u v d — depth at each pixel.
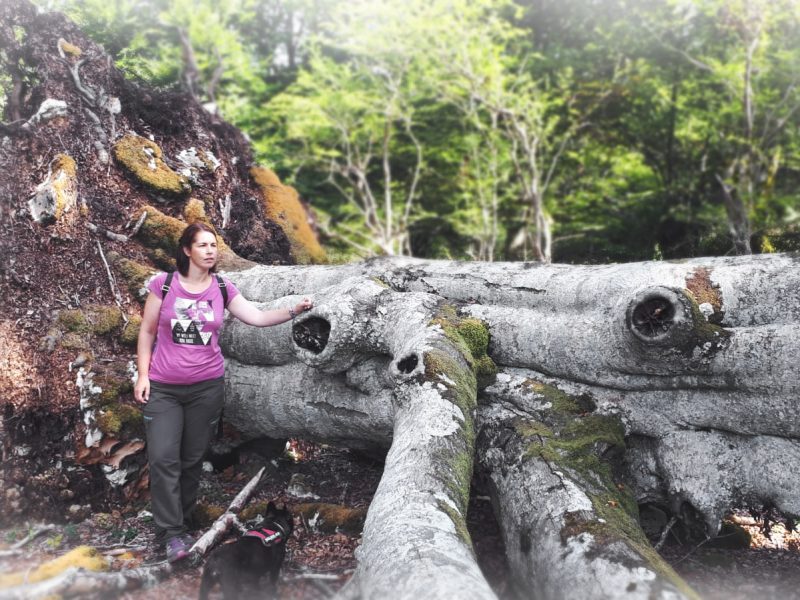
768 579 3.24
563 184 20.48
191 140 6.21
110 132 5.56
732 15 17.03
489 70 17.84
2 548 3.66
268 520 3.28
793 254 3.38
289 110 19.83
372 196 20.56
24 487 4.13
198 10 16.98
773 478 3.06
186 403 3.64
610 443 3.28
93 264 4.95
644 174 19.95
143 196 5.52
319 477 4.80
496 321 3.87
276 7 25.05
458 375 3.34
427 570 2.17
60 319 4.57
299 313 3.80
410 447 2.98
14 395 4.28
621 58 20.19
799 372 2.87
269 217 7.18
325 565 3.48
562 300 3.75
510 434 3.45
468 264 4.34
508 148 19.53
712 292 3.35
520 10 18.97
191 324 3.54
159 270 5.23
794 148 18.17
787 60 17.05
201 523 4.00
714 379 3.13
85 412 4.23
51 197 4.80
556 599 2.57
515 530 3.03
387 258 4.59
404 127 21.62
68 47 5.56
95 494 4.22
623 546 2.55
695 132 19.11
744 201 16.48
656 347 3.10
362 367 3.99
